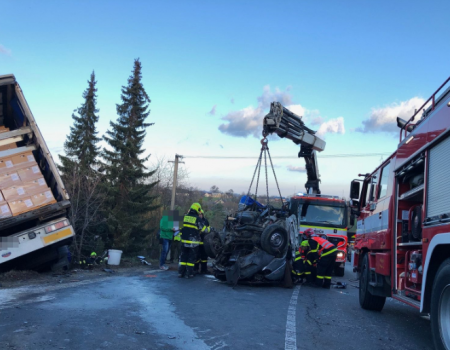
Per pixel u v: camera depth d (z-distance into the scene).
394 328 6.42
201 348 4.67
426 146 5.04
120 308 6.24
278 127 11.06
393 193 6.40
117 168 19.47
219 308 6.90
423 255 4.97
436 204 4.71
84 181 14.35
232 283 9.88
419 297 5.40
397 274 6.07
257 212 10.91
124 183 19.73
